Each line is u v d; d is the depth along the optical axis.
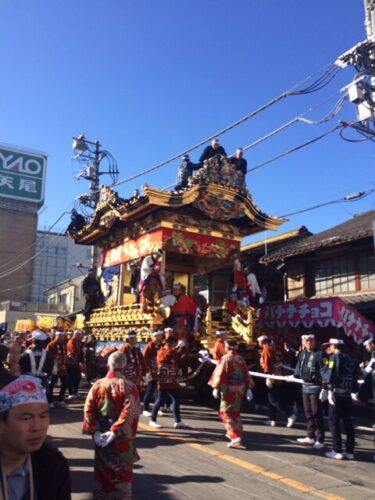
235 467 6.29
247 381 7.82
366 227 16.06
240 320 12.63
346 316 11.60
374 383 7.22
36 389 2.41
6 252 42.91
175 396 8.88
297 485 5.55
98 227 16.16
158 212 13.56
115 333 13.98
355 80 11.40
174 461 6.53
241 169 14.27
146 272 12.60
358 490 5.41
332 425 6.99
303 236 23.45
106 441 4.19
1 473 2.30
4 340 12.91
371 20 11.88
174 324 12.08
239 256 14.84
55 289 45.62
